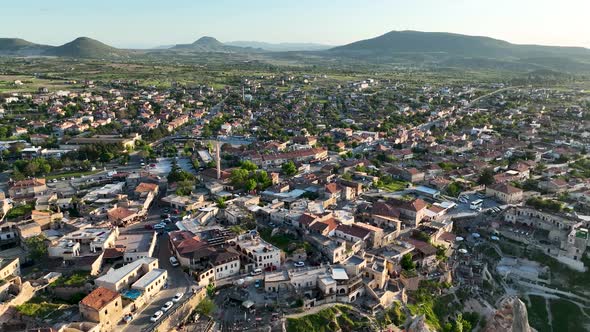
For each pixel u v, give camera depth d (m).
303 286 188.25
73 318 153.25
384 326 177.25
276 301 180.38
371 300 189.38
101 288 161.62
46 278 178.75
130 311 165.75
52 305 162.00
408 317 187.12
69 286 174.25
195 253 198.50
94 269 189.00
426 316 193.25
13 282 168.75
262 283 191.25
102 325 151.50
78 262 190.38
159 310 167.12
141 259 192.50
